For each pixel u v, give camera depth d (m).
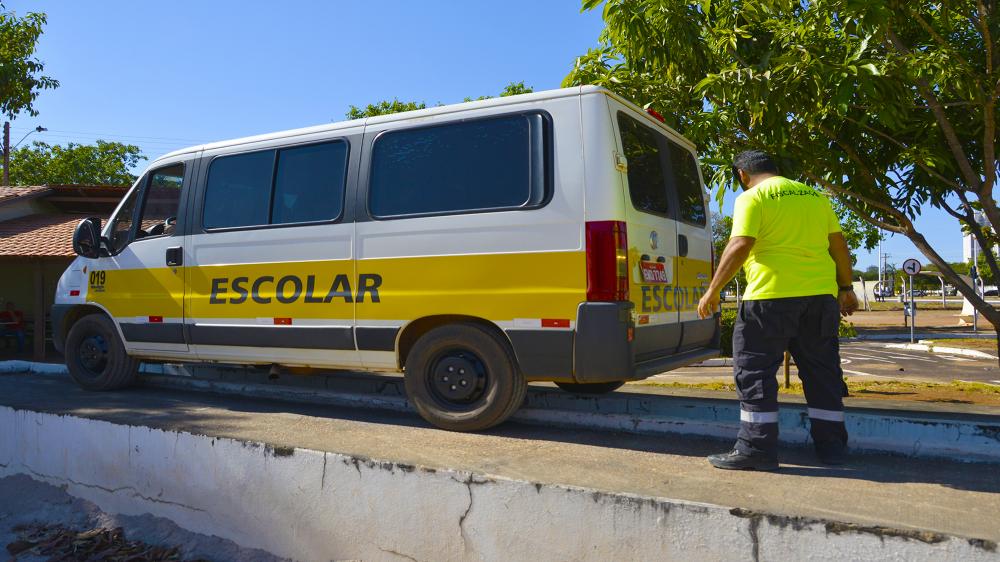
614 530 3.26
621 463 4.00
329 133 5.36
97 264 6.47
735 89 6.17
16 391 6.62
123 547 4.53
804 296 3.78
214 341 5.71
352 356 5.12
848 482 3.61
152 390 6.73
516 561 3.47
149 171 6.28
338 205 5.20
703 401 5.19
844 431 4.00
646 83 7.13
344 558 3.96
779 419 4.63
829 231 3.97
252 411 5.64
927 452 4.12
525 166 4.59
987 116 6.47
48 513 5.07
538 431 4.90
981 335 25.80
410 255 4.87
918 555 2.76
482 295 4.62
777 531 2.98
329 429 4.89
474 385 4.72
